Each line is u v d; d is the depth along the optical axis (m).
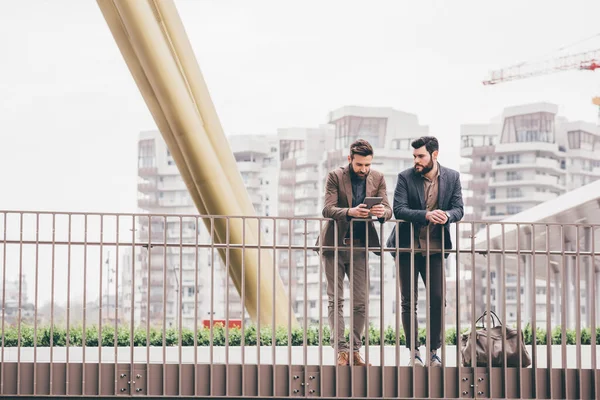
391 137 77.62
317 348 12.41
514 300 66.19
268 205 76.81
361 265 8.88
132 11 14.20
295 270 64.06
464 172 82.69
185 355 11.99
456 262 8.77
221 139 15.96
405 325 9.09
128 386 8.59
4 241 8.53
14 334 13.62
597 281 22.73
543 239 24.22
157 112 15.30
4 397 8.48
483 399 8.84
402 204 8.79
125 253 54.81
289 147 77.56
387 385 8.74
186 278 62.25
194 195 16.11
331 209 8.65
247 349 12.15
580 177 82.12
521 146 81.62
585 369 8.98
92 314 45.91
